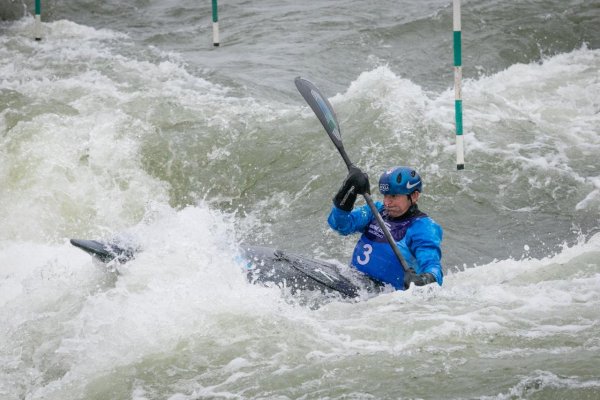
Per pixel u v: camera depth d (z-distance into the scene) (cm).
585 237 2716
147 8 5725
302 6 5534
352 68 4369
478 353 1620
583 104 3744
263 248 2214
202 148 3275
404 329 1747
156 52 4516
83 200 3030
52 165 3102
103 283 2056
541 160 3159
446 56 4541
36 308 1973
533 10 5031
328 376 1577
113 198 3059
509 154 3184
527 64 4450
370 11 5300
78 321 1861
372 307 1900
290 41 4781
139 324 1803
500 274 2281
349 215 2189
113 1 5803
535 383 1485
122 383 1617
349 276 2144
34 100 3484
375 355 1642
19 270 2448
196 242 2114
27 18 5434
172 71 4038
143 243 2098
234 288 1973
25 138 3183
